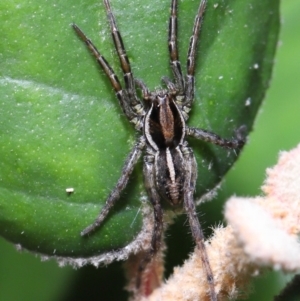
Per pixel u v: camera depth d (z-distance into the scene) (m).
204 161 0.12
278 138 0.12
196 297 0.11
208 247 0.11
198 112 0.12
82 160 0.11
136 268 0.11
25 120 0.11
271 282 0.12
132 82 0.11
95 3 0.11
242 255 0.10
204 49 0.11
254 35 0.11
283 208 0.10
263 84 0.12
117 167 0.11
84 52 0.11
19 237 0.11
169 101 0.12
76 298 0.13
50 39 0.11
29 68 0.11
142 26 0.11
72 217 0.11
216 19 0.11
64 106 0.11
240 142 0.11
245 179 0.12
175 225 0.13
